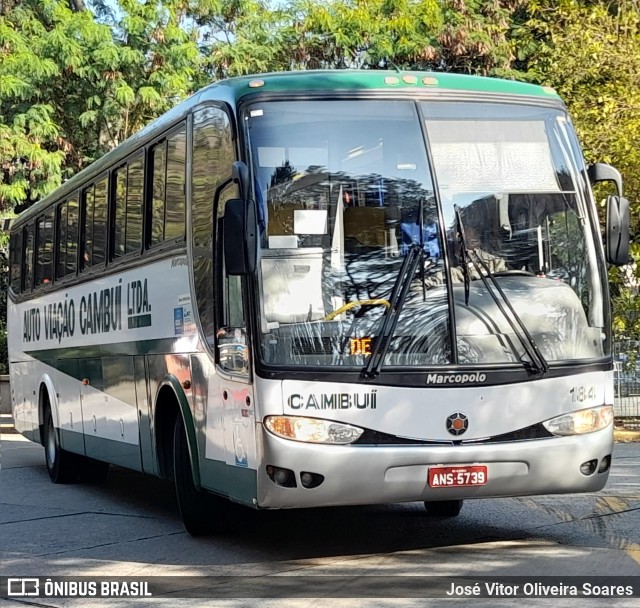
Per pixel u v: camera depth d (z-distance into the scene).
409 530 10.16
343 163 8.70
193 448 9.67
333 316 8.38
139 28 26.05
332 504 8.25
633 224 20.05
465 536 9.77
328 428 8.22
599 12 20.88
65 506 12.76
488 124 9.05
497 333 8.59
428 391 8.37
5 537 10.58
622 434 18.67
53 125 25.59
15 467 17.39
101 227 12.91
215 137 9.20
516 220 8.88
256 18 27.55
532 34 26.80
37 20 26.70
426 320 8.48
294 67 26.86
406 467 8.27
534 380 8.59
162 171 10.76
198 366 9.54
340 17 25.83
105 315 12.61
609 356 8.98
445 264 8.59
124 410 11.93
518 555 8.77
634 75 20.17
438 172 8.82
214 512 10.08
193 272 9.67
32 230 16.80
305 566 8.66
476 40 25.25
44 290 15.75
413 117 8.93
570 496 12.02
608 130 19.45
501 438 8.49
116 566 8.98
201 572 8.59
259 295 8.36
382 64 25.91
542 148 9.15
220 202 8.98
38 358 16.14
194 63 26.92
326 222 8.54
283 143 8.68
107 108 25.91
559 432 8.65
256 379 8.28
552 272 8.89
